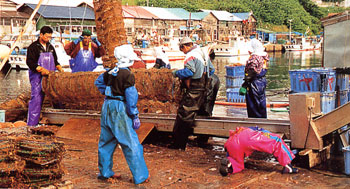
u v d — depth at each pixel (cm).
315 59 4722
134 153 498
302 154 560
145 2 7619
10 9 5112
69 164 595
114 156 640
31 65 822
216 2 8912
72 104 838
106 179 522
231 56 5562
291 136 588
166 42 5119
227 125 664
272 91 1495
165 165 593
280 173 545
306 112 572
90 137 736
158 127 726
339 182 504
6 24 4809
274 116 1020
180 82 708
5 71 3284
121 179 526
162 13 6338
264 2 9619
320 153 582
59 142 446
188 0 8244
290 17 9600
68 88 810
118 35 805
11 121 907
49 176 436
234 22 7544
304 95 573
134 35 5469
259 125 629
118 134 499
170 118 712
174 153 670
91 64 898
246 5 9369
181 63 4200
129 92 488
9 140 429
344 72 801
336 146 629
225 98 1331
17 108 923
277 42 8056
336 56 825
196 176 537
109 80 503
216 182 512
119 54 496
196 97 661
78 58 888
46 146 429
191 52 655
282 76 2533
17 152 425
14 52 3431
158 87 724
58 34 3991
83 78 800
